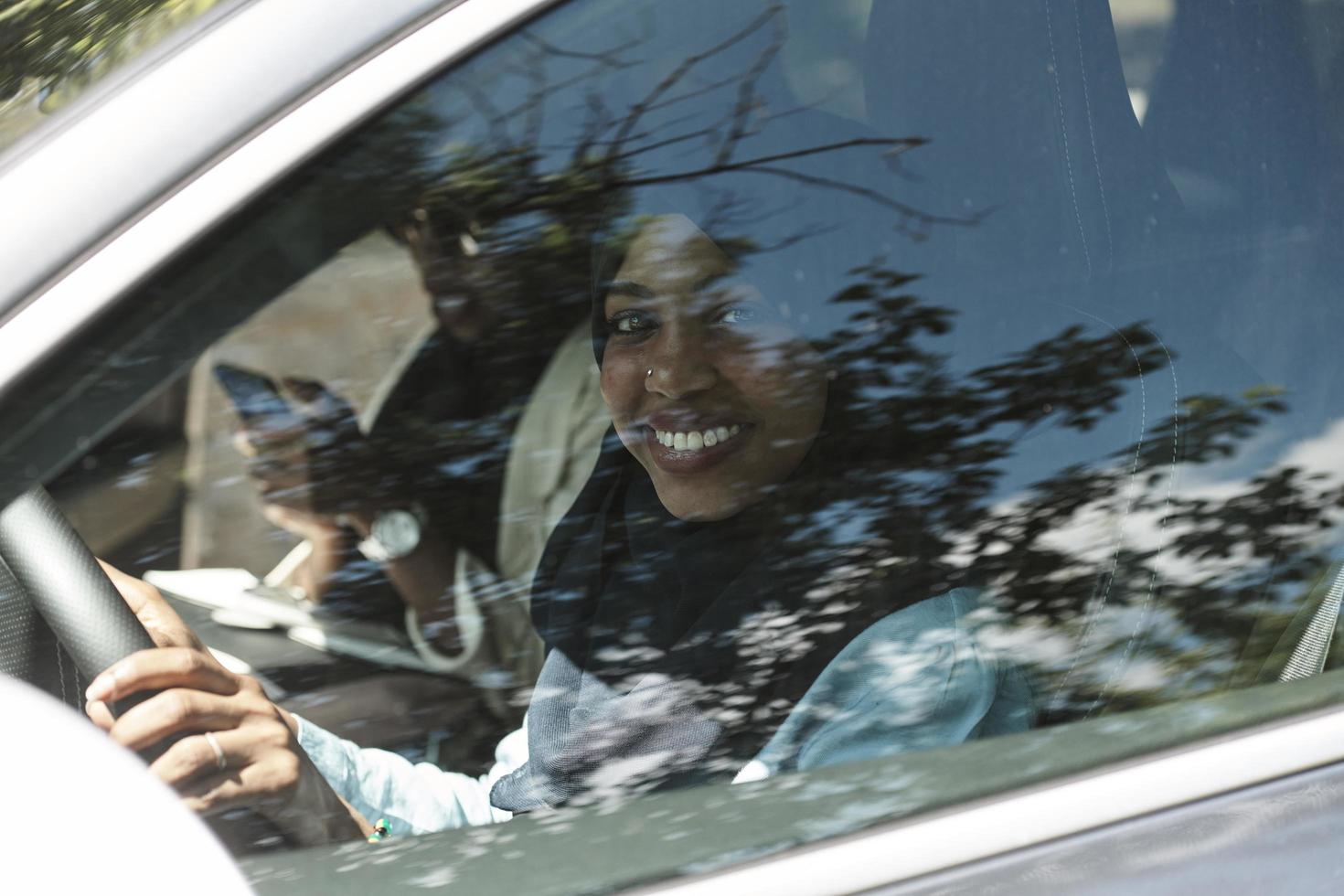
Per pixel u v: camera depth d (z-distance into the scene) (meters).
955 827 3.09
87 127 3.02
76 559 3.33
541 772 3.54
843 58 3.80
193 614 3.49
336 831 3.40
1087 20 4.08
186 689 3.46
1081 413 3.74
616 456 3.73
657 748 3.49
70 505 3.28
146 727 3.40
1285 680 3.59
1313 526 3.81
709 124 3.63
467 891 3.02
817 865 3.00
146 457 3.29
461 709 3.63
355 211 3.24
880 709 3.47
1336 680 3.56
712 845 3.10
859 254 3.74
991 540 3.63
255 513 3.49
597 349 3.65
